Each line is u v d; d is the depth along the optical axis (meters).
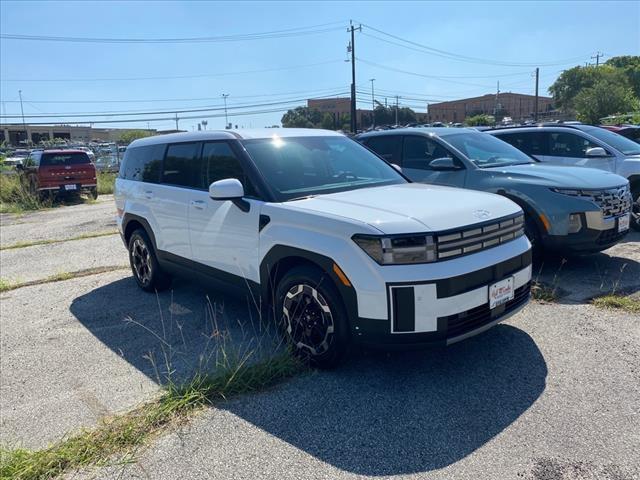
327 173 4.68
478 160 6.80
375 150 7.91
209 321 5.04
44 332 5.10
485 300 3.49
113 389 3.82
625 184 6.11
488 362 3.87
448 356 4.00
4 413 3.59
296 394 3.53
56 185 16.97
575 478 2.59
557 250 5.88
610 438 2.89
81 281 7.00
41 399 3.75
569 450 2.81
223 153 4.72
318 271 3.70
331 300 3.58
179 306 5.58
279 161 4.53
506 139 9.35
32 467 2.84
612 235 5.87
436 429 3.05
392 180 4.90
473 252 3.49
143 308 5.61
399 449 2.88
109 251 8.93
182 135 5.45
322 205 3.85
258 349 4.26
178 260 5.32
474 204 3.79
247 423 3.22
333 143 5.15
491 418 3.14
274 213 3.99
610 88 43.88
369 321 3.36
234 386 3.60
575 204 5.71
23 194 16.94
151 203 5.66
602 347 4.03
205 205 4.77
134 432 3.16
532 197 5.93
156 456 2.94
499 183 6.24
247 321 4.97
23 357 4.52
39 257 8.75
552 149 8.88
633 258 6.52
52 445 3.14
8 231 11.95
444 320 3.28
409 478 2.65
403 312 3.27
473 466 2.71
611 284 5.52
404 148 7.54
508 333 4.38
